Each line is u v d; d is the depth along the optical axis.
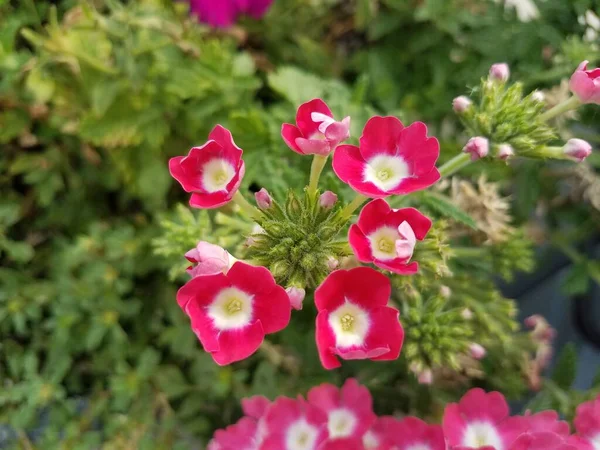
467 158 0.11
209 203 0.08
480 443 0.10
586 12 0.15
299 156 0.13
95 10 0.15
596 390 0.13
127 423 0.15
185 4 0.16
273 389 0.14
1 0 0.14
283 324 0.08
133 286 0.16
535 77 0.15
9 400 0.15
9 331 0.16
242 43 0.18
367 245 0.08
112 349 0.15
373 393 0.14
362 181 0.08
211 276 0.08
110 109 0.15
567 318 0.20
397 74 0.18
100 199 0.17
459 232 0.13
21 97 0.15
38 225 0.16
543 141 0.11
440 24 0.16
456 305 0.13
